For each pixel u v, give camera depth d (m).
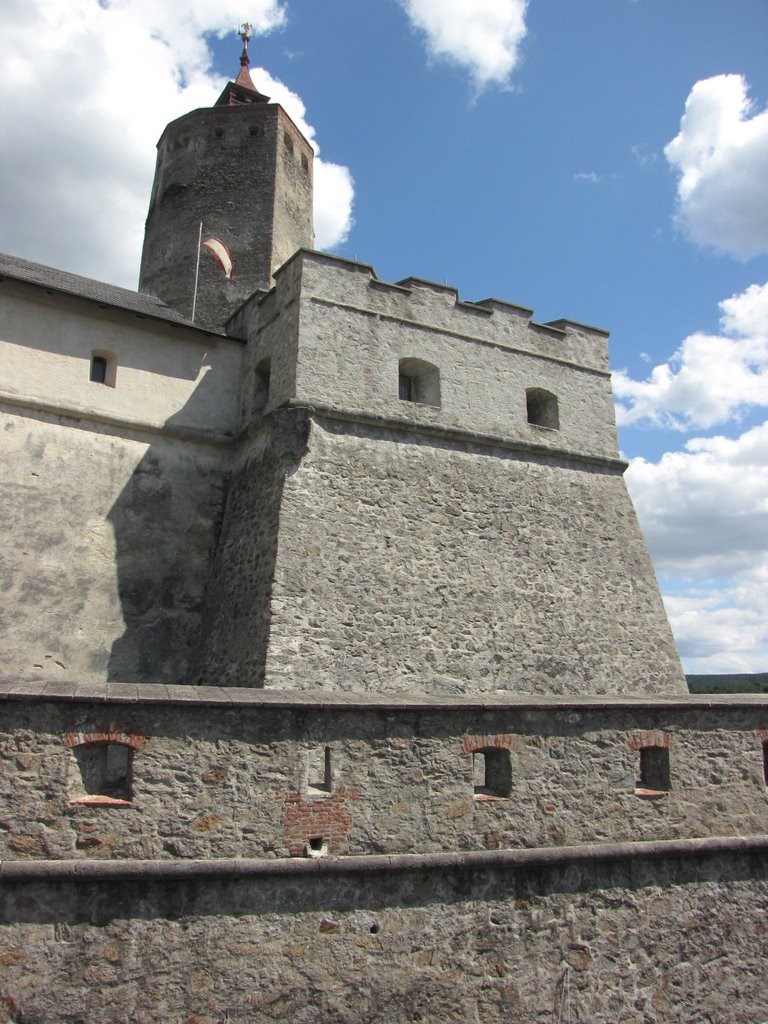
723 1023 9.64
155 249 22.44
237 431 17.12
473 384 17.28
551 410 18.55
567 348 19.27
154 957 7.64
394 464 15.59
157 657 14.93
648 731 10.27
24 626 13.70
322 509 14.38
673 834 10.05
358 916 8.34
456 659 14.54
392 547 14.81
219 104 25.16
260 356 16.91
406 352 16.59
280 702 8.49
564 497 17.67
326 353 15.51
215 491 16.61
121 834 7.81
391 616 14.21
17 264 16.80
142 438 16.05
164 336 16.84
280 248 21.91
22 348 14.98
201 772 8.16
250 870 8.02
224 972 7.80
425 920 8.57
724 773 10.62
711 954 9.81
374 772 8.79
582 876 9.41
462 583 15.28
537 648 15.59
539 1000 8.81
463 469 16.45
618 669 16.45
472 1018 8.49
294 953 8.04
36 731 7.77
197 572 15.87
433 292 17.41
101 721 7.96
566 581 16.66
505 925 8.88
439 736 9.15
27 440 14.65
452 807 9.00
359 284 16.44
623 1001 9.19
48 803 7.66
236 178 22.19
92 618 14.42
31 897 7.46
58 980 7.36
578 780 9.70
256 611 13.55
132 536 15.31
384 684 13.62
